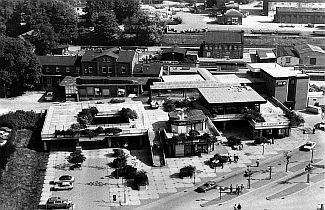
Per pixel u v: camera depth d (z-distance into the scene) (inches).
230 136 5221.5
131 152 4867.1
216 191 4111.7
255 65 6712.6
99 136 4896.7
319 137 5241.1
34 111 5807.1
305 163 4613.7
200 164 4603.8
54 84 6752.0
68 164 4596.5
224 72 7194.9
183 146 4749.0
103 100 6245.1
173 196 4037.9
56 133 4835.1
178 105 5777.6
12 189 4106.8
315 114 5959.6
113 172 4436.5
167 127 5157.5
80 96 6318.9
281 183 4232.3
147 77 6476.4
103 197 4013.3
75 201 3946.9
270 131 5187.0
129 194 4067.4
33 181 4271.7
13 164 4542.3
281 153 4835.1
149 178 4343.0
